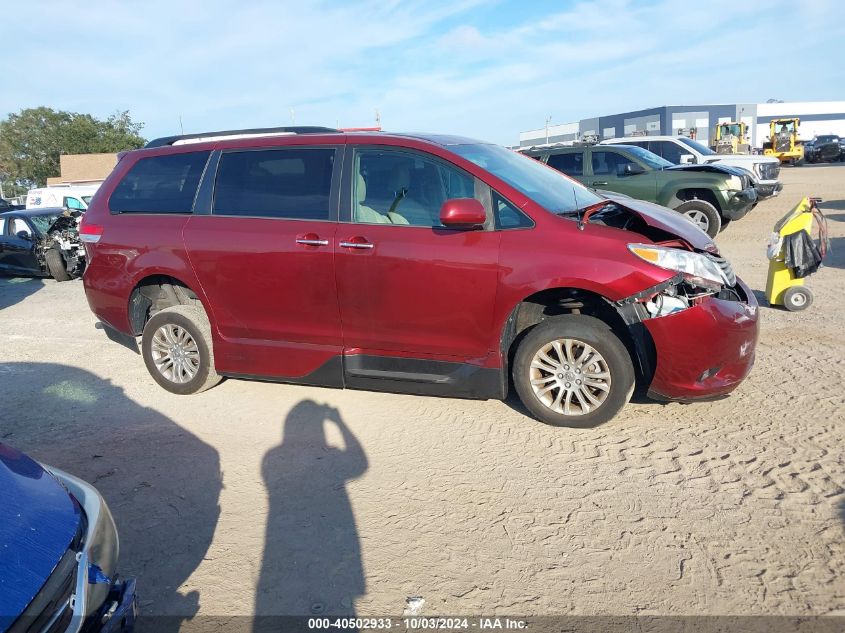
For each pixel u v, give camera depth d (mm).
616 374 4195
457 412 4824
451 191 4477
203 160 5289
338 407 5062
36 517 2320
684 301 4043
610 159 12641
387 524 3496
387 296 4496
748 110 65312
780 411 4508
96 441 4738
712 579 2924
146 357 5570
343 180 4734
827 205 17078
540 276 4121
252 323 5020
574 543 3236
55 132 62250
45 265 12648
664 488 3660
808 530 3203
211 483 4043
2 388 6016
